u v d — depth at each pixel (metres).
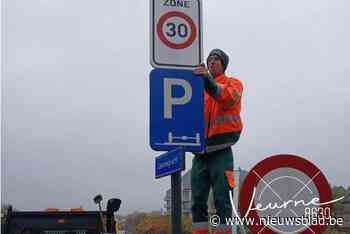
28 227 13.24
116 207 13.22
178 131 5.29
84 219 13.36
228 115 5.71
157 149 5.25
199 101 5.35
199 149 5.31
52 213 13.38
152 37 5.33
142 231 9.02
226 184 5.69
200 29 5.43
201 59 5.39
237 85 5.69
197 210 5.91
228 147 5.76
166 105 5.29
